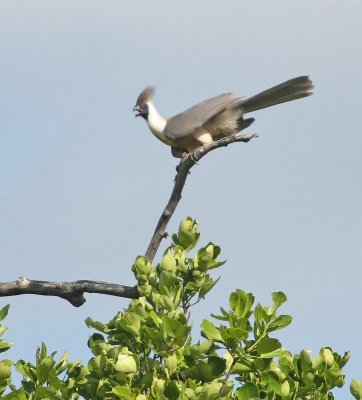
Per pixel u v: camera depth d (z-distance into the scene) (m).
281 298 10.30
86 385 10.20
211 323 10.06
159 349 10.08
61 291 13.06
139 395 9.39
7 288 13.09
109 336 10.91
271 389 10.02
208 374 9.94
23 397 9.91
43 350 10.67
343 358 10.56
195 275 10.99
